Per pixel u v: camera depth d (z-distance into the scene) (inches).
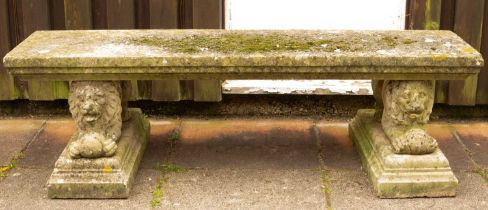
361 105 149.3
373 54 113.3
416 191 116.6
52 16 143.8
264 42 119.3
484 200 116.6
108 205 115.7
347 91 148.1
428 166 117.1
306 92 148.2
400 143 117.6
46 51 115.1
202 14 141.9
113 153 117.9
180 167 127.0
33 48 116.9
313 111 149.9
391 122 122.0
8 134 140.0
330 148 134.6
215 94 145.5
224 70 113.7
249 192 119.2
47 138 138.6
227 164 128.3
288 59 112.7
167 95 145.5
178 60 112.8
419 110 116.0
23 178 123.5
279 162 129.0
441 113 147.7
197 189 120.0
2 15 142.3
